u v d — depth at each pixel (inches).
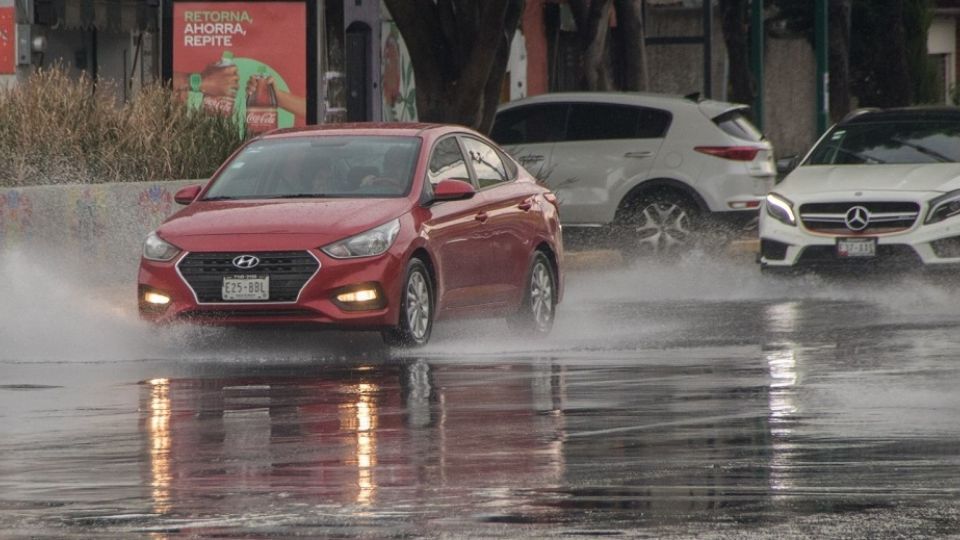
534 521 727.1
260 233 1353.3
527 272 1535.4
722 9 3558.1
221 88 2268.7
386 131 1491.1
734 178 2274.9
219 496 786.2
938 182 1889.8
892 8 4195.4
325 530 713.0
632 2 2977.4
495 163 1563.7
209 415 1033.5
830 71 3988.7
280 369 1259.2
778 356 1325.0
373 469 851.4
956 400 1074.7
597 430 967.0
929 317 1632.6
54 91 1908.2
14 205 1636.3
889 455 880.3
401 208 1391.5
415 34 2239.2
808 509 749.3
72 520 736.3
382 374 1226.6
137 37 2721.5
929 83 4379.9
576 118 2316.7
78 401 1095.0
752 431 959.0
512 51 3484.3
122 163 1882.4
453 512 746.8
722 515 737.6
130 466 864.9
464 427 981.2
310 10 2256.4
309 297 1337.4
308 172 1456.7
